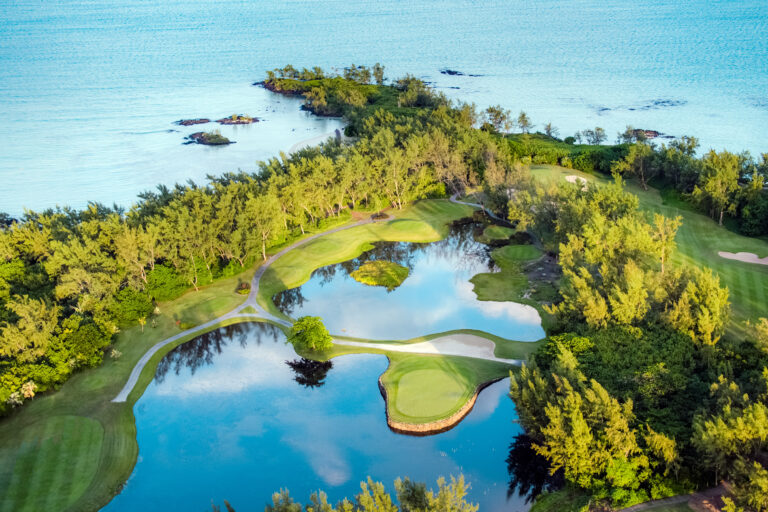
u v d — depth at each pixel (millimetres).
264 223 119375
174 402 82562
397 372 84812
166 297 106500
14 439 73500
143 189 184000
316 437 74812
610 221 96625
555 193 113250
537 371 65750
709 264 104562
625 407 59688
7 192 186500
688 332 73000
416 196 150500
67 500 65188
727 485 57281
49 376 82250
